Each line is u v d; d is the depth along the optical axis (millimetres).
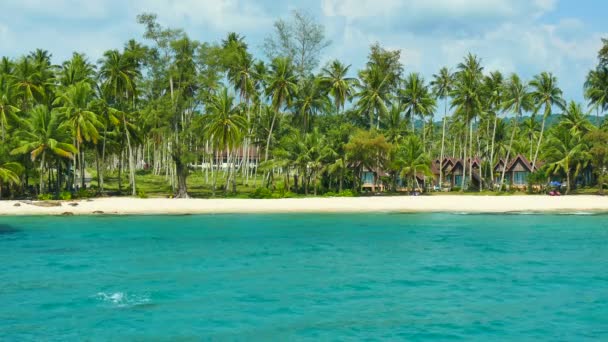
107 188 80312
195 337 16188
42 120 60250
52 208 53125
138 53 64562
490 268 25625
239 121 65750
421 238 35594
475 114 82625
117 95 71312
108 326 17203
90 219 47625
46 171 75812
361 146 66125
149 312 18641
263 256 29078
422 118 87188
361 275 24172
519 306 19281
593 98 81812
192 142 69062
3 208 52875
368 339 15984
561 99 80375
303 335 16328
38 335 16438
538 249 30969
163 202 58250
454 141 112375
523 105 81500
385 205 56969
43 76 69875
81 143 67062
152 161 128125
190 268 25797
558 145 73688
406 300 20047
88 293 21109
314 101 75562
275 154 68875
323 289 21672
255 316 18156
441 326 17141
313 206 56438
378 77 79688
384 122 85125
